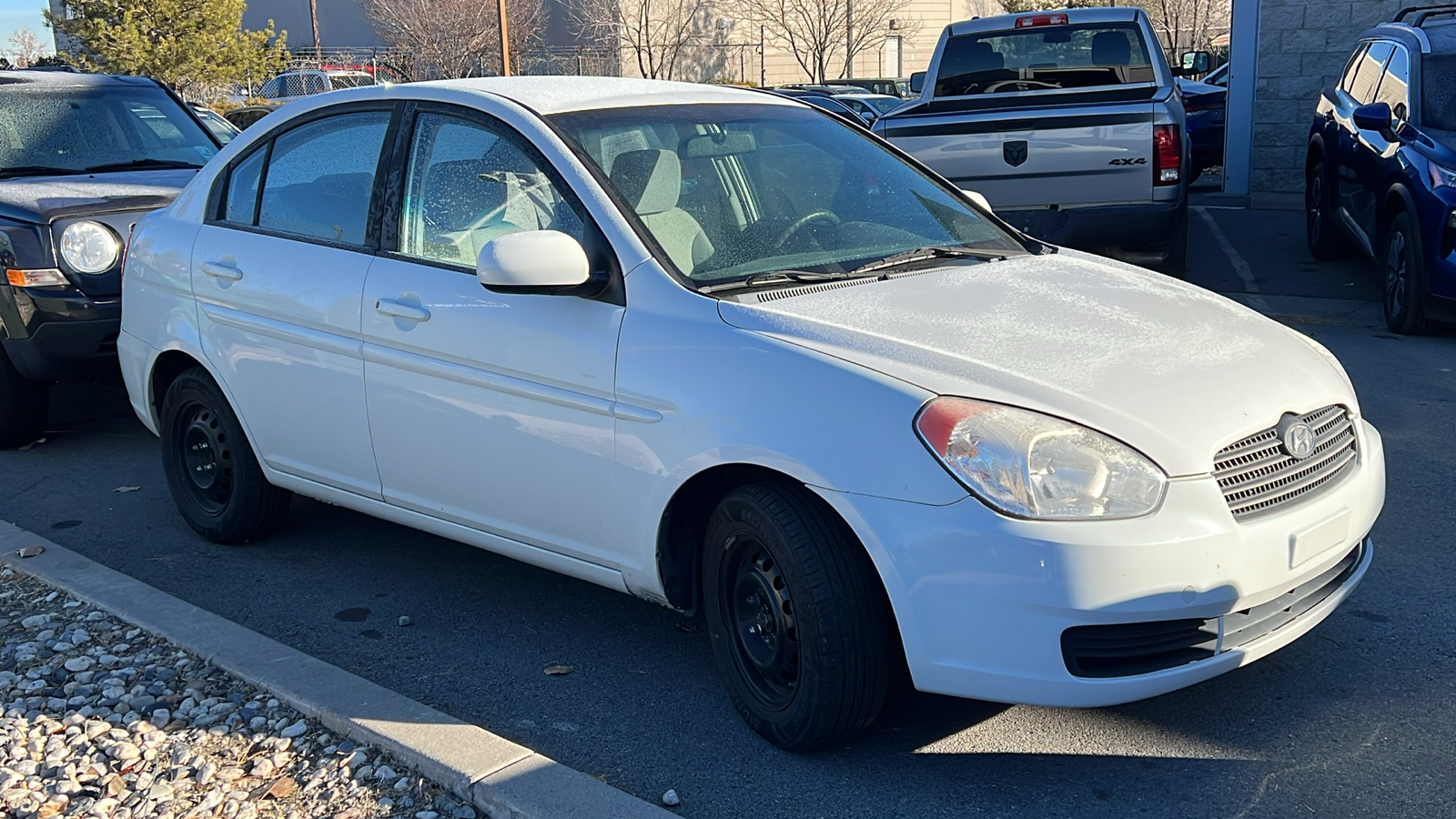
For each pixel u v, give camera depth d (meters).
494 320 3.94
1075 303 3.75
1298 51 14.54
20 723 3.70
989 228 4.62
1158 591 3.02
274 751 3.51
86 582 4.68
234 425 5.01
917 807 3.24
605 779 3.42
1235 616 3.22
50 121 7.80
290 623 4.52
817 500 3.29
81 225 6.46
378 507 4.53
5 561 4.96
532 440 3.88
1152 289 4.04
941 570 3.06
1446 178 7.81
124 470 6.42
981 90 10.13
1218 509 3.11
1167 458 3.08
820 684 3.27
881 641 3.27
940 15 42.41
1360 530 3.55
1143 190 8.52
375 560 5.11
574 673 4.07
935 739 3.56
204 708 3.75
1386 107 8.74
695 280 3.70
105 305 6.51
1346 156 9.88
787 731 3.42
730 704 3.83
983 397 3.13
